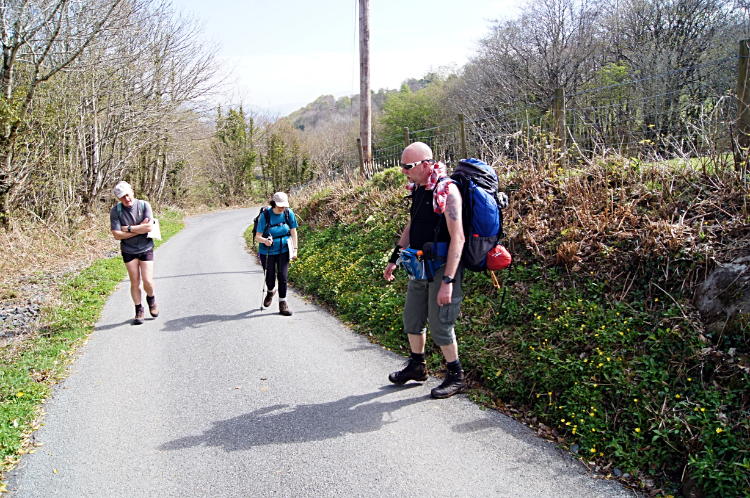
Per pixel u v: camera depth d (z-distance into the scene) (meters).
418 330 4.21
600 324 4.06
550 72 24.88
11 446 3.62
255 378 4.75
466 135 9.58
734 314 3.48
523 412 3.79
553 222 5.64
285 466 3.25
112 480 3.21
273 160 51.31
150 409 4.20
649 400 3.34
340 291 7.40
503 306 4.90
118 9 15.38
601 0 24.23
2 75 13.50
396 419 3.79
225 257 13.42
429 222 3.87
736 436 2.90
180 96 23.45
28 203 15.02
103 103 19.58
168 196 36.28
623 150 6.08
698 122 5.51
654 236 4.46
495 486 2.95
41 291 9.32
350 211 10.83
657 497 2.79
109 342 6.06
